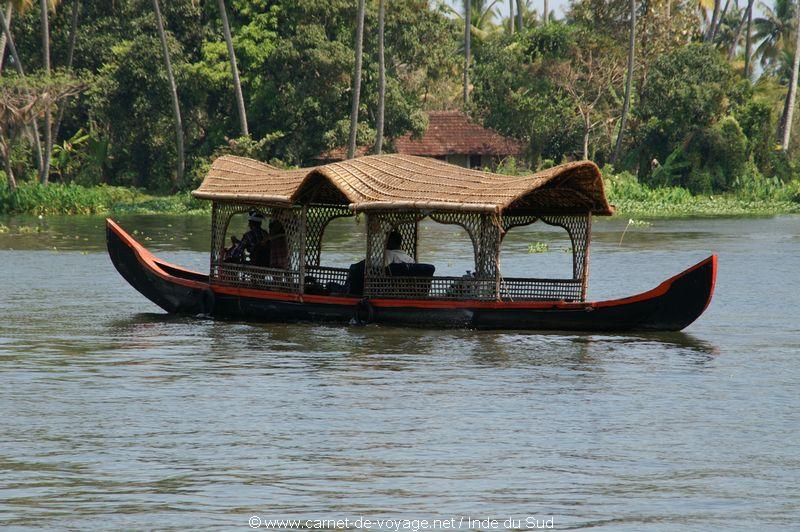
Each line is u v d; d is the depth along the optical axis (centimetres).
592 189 4231
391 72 15512
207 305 4628
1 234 9506
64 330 4331
